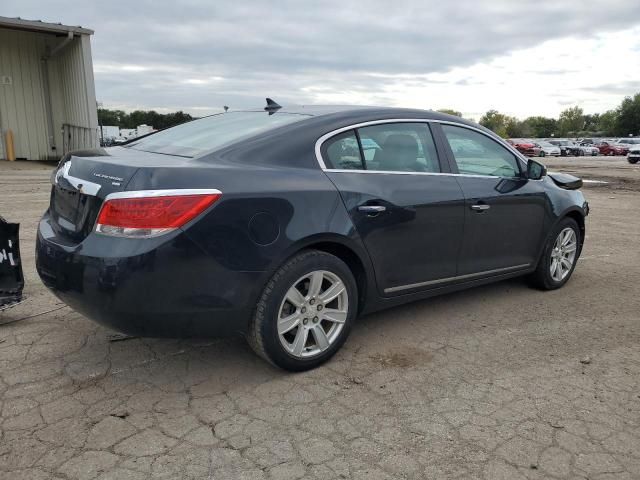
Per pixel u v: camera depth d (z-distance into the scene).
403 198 3.68
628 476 2.50
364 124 3.71
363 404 3.05
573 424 2.91
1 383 3.14
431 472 2.49
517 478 2.47
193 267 2.83
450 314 4.48
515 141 48.06
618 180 18.92
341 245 3.39
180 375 3.32
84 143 18.45
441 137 4.12
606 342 4.00
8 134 18.86
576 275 5.79
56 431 2.71
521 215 4.58
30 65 19.23
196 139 3.62
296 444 2.67
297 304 3.25
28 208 8.91
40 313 4.20
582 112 136.50
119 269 2.72
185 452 2.58
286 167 3.28
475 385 3.30
